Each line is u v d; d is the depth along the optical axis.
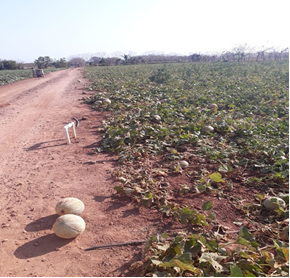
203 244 3.84
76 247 4.45
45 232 4.89
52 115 14.48
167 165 7.20
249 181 6.02
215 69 35.09
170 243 4.21
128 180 6.34
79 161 7.96
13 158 8.73
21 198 6.13
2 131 12.07
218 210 5.19
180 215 4.79
